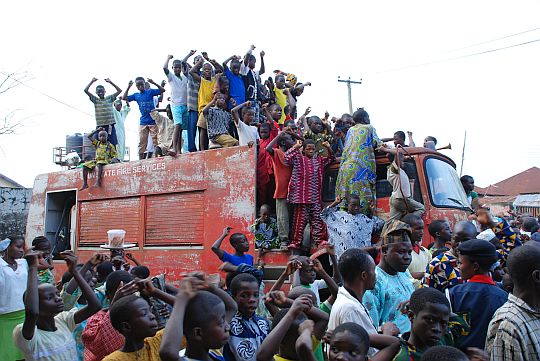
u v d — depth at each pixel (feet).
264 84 36.58
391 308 14.46
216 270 27.27
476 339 12.60
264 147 27.35
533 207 96.32
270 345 10.18
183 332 10.28
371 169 24.64
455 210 24.66
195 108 34.96
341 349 9.50
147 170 31.89
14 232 71.77
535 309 10.56
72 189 37.32
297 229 24.99
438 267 15.11
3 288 18.20
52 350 13.98
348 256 12.73
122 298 11.88
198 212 28.73
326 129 29.58
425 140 32.91
